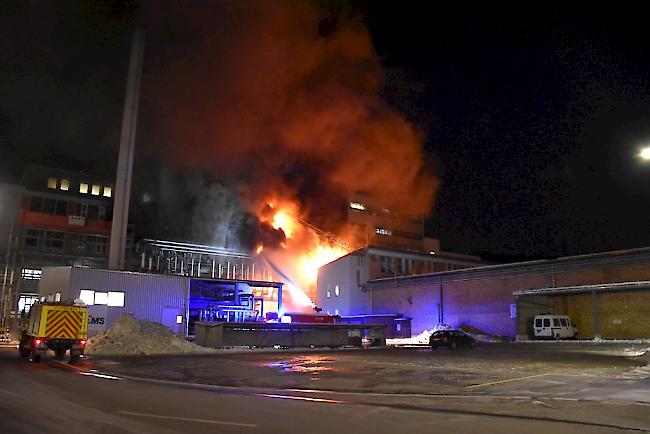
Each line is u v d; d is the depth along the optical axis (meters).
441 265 71.62
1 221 60.69
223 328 36.59
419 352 32.41
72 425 8.95
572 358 24.38
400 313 57.78
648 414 10.09
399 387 14.71
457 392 13.56
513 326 46.50
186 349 33.00
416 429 8.73
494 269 49.34
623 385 14.31
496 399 12.20
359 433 8.39
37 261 60.62
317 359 26.31
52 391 13.41
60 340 23.23
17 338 41.84
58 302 24.38
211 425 8.99
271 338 38.19
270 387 14.98
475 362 23.14
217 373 19.05
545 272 45.41
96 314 39.66
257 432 8.44
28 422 9.21
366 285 62.84
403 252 67.44
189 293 44.62
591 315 42.16
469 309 50.84
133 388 14.35
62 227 63.41
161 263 61.38
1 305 55.31
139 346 31.33
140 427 8.79
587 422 9.32
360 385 15.27
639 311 39.03
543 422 9.33
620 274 40.66
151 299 42.47
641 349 29.52
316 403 11.72
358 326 42.12
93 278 40.22
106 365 22.38
